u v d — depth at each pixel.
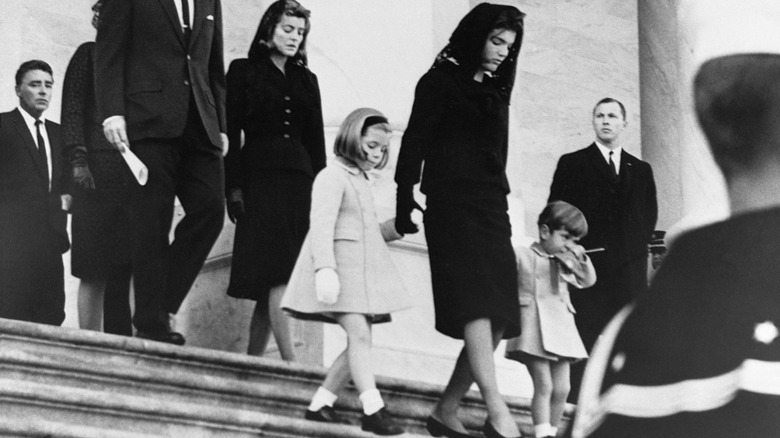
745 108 2.14
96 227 9.18
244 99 8.95
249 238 8.80
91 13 12.41
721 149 2.17
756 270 2.09
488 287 7.69
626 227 10.36
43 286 9.43
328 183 7.75
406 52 10.60
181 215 10.91
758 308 2.08
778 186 2.13
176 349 7.84
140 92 8.53
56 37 12.24
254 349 8.97
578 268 8.77
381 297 7.66
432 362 10.07
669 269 2.16
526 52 13.44
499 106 8.05
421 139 7.90
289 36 9.00
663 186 12.98
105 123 8.36
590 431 2.12
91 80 9.18
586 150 10.62
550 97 13.43
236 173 8.92
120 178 9.15
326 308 7.59
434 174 7.93
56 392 6.96
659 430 2.07
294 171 8.88
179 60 8.67
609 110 10.62
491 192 7.93
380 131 7.86
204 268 10.26
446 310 7.71
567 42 13.59
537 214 13.10
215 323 10.12
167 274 8.45
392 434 7.43
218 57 8.91
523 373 10.46
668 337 2.11
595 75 13.55
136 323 8.20
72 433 6.75
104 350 7.70
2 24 12.21
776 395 2.04
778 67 2.14
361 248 7.71
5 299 9.37
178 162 8.55
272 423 7.35
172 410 7.18
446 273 7.76
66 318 11.50
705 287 2.11
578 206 10.43
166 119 8.48
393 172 10.30
